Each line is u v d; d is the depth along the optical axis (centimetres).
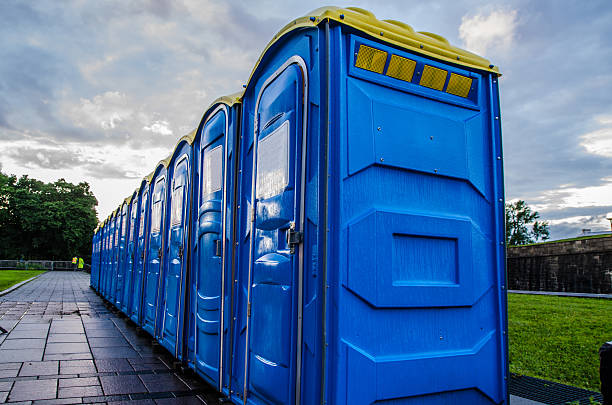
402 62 313
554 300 1366
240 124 427
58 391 456
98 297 1675
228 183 436
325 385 258
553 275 2464
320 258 271
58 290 1995
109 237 1448
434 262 309
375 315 279
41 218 5741
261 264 346
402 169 303
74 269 5547
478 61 350
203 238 496
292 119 313
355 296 271
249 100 413
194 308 514
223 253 432
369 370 271
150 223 809
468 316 323
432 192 316
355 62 294
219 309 436
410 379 286
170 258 632
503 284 344
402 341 288
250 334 361
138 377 521
